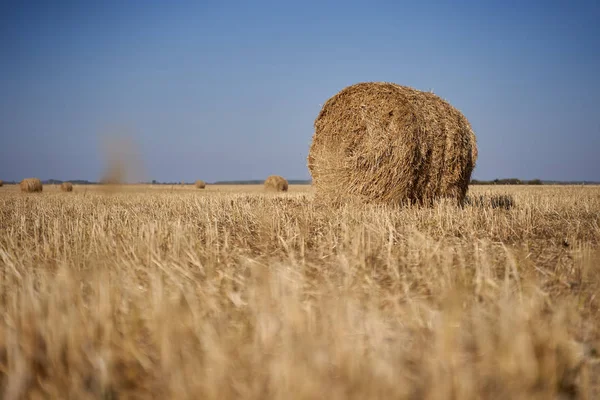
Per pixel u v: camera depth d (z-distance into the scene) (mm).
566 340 3100
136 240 6426
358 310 3557
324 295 4047
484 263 5043
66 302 3586
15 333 3100
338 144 12305
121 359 2961
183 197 17406
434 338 3162
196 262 5242
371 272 5043
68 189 37094
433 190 11453
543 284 4637
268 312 3361
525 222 8672
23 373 2646
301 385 2338
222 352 2734
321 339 2943
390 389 2395
